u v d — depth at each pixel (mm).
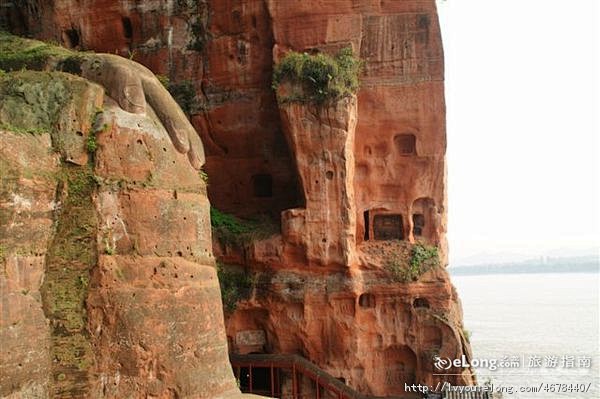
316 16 33375
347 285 31094
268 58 34688
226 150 35625
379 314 31953
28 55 21078
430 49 33375
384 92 33500
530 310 132250
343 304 31438
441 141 33375
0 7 37344
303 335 31297
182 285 18938
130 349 17531
